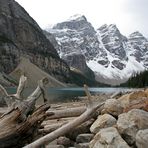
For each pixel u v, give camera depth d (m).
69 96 69.88
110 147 7.63
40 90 8.72
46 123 13.94
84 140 10.79
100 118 10.41
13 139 8.05
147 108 11.07
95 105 9.16
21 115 8.10
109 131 8.36
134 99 12.71
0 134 7.85
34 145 8.13
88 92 9.16
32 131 8.37
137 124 8.56
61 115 14.85
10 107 8.25
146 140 7.38
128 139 8.34
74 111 14.89
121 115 9.20
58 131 8.67
